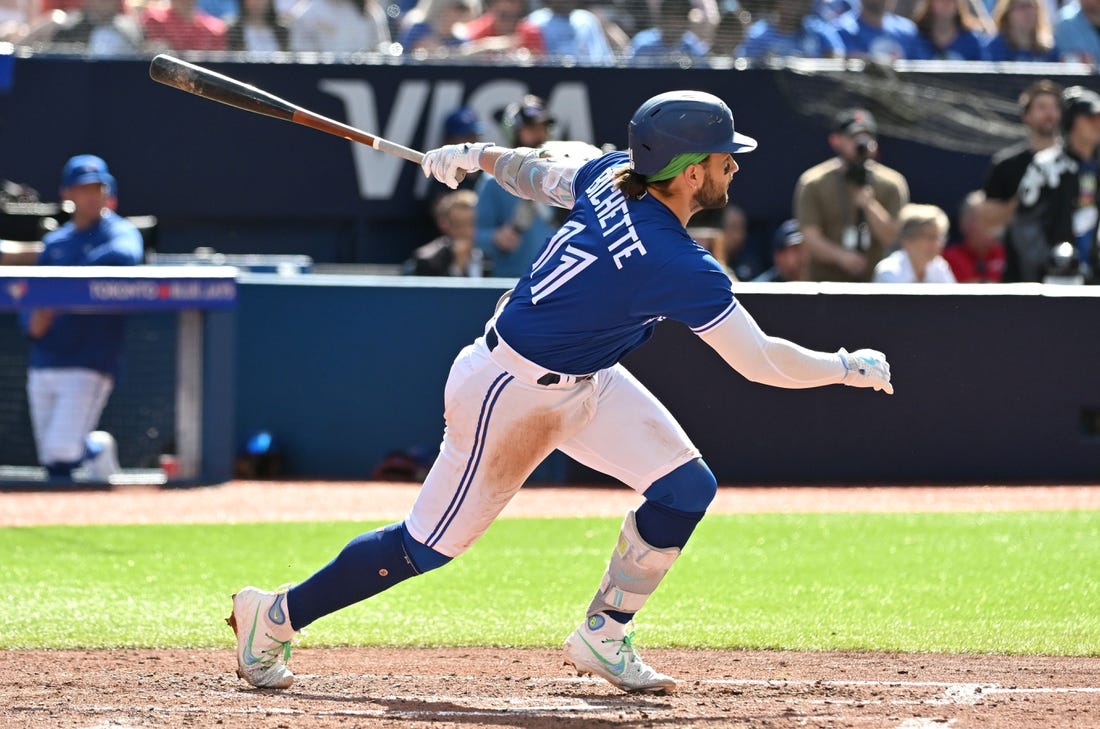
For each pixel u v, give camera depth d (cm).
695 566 2486
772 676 1723
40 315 3316
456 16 4628
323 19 4525
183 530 2825
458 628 2042
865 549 2631
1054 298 3409
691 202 1451
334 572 1551
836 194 3944
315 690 1619
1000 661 1814
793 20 4584
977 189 4584
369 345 3559
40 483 3350
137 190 4528
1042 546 2647
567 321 1416
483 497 1488
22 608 2152
